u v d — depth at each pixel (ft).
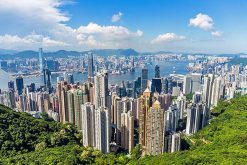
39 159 422.00
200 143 568.00
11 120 522.47
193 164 401.90
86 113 546.26
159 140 536.42
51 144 507.30
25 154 445.78
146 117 563.48
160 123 529.04
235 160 393.29
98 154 489.26
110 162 474.08
